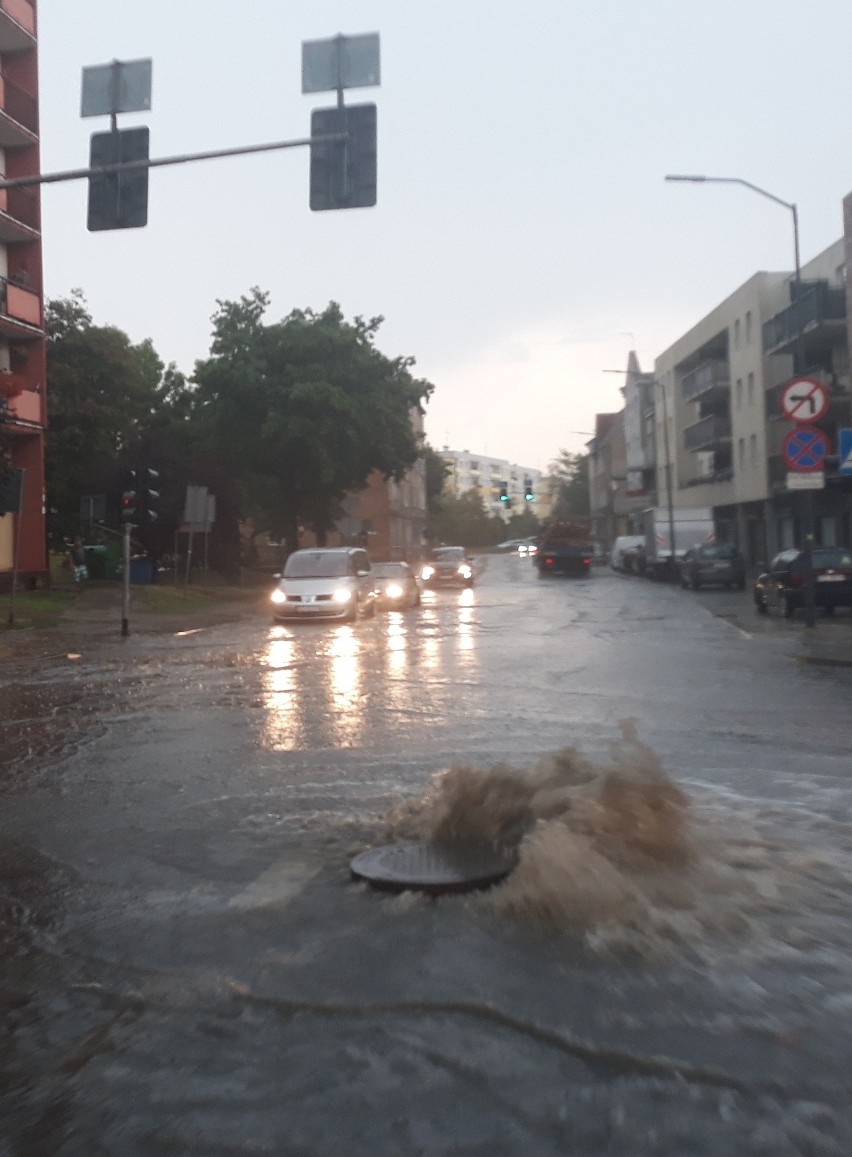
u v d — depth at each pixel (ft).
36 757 32.19
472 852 20.04
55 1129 11.14
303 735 34.76
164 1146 10.75
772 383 177.37
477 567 258.57
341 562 96.07
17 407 111.04
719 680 47.57
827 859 19.33
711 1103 11.20
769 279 179.83
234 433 152.05
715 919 16.31
